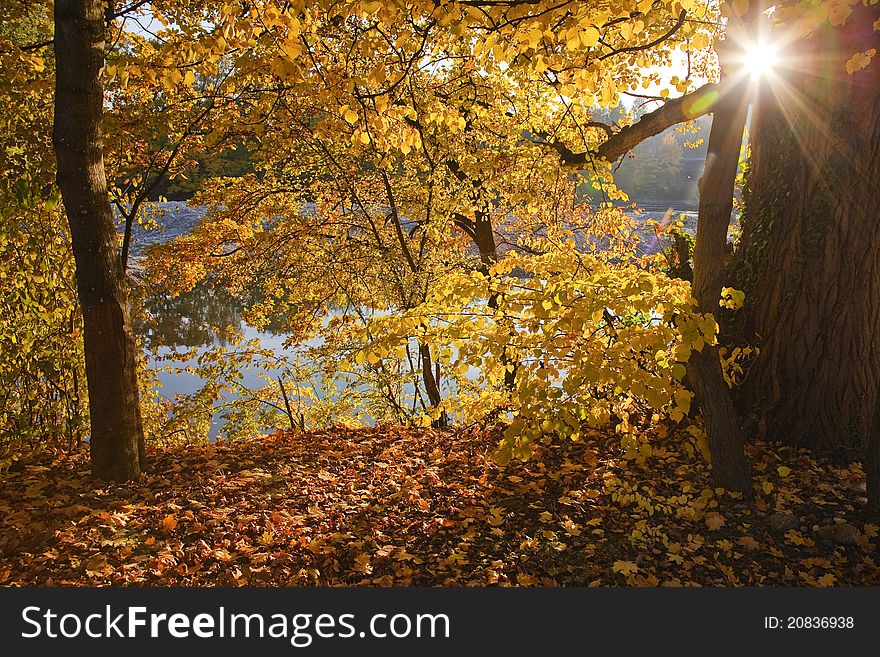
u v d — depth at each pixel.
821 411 5.35
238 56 7.03
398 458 6.07
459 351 4.56
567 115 8.78
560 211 10.58
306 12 4.32
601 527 4.54
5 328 5.52
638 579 3.91
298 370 10.09
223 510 4.64
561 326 4.18
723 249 4.54
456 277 5.21
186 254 10.23
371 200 11.55
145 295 9.91
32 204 5.68
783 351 5.49
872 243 5.10
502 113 9.53
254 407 10.10
